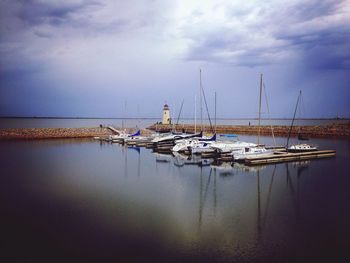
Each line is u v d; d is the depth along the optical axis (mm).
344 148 50750
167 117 107625
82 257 12422
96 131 79562
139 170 31703
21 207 18625
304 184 25469
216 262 12164
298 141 63688
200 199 20844
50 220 16438
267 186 24781
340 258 12477
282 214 17750
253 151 37406
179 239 14188
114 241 13898
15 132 70250
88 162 37000
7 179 26547
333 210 18469
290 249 13273
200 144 44125
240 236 14602
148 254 12734
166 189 23594
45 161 37344
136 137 62750
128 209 18438
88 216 17109
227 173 30172
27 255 12562
